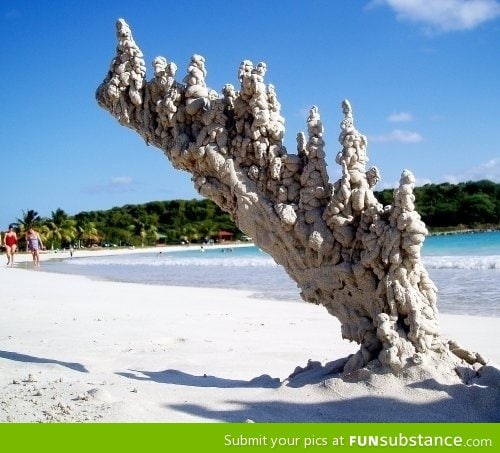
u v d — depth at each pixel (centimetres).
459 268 2141
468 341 824
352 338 513
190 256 5081
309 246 518
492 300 1328
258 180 544
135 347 788
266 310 1254
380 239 484
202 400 489
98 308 1269
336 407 464
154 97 591
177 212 9762
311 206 521
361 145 511
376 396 462
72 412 449
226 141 552
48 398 485
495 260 2316
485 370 470
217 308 1298
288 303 1385
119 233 8700
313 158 523
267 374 627
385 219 493
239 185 543
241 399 489
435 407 446
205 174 571
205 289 1834
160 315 1159
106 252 6919
